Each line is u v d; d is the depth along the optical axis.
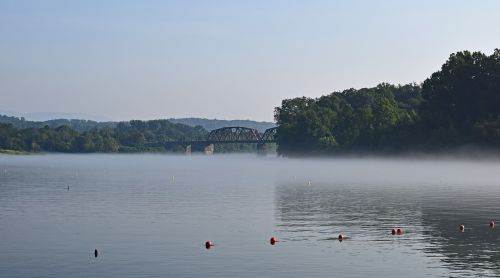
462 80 182.25
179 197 88.44
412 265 41.56
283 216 65.19
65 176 149.12
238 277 38.97
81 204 78.06
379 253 45.19
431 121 184.50
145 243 49.38
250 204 77.94
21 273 40.16
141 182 125.56
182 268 41.22
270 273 39.84
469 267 40.91
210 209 72.06
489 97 178.25
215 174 159.62
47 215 66.44
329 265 41.75
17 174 158.38
